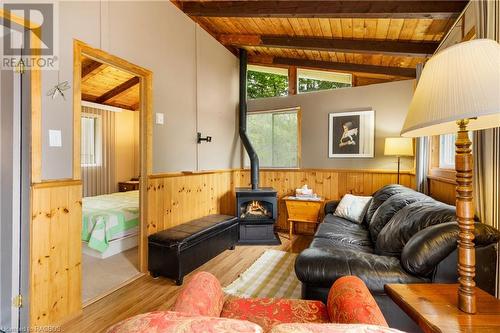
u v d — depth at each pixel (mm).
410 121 1049
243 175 5121
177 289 2547
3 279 1835
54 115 1991
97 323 1998
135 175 7055
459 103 899
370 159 4160
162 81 3162
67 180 2049
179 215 3459
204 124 4043
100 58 2412
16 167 1826
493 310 1042
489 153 1672
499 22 1543
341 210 3484
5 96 1817
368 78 4359
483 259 1444
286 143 4836
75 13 2154
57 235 1968
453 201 2609
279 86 5035
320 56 4383
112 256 3369
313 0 2910
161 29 3139
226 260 3336
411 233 1789
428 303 1096
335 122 4410
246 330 549
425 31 3023
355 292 1130
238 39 4344
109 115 6395
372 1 2656
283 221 4797
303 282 1556
